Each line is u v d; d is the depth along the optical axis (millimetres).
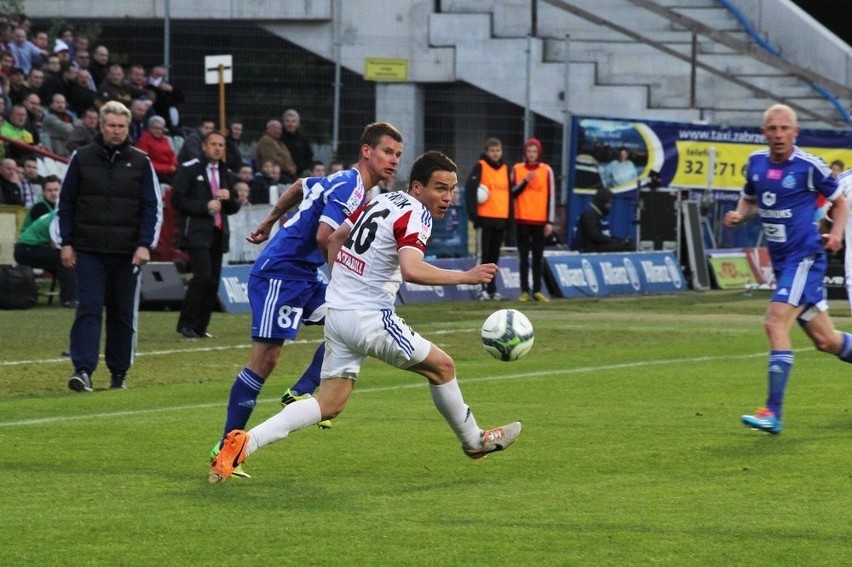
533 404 28641
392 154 22109
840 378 33375
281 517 17750
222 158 43125
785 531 16906
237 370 35125
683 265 72062
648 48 80375
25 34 63531
